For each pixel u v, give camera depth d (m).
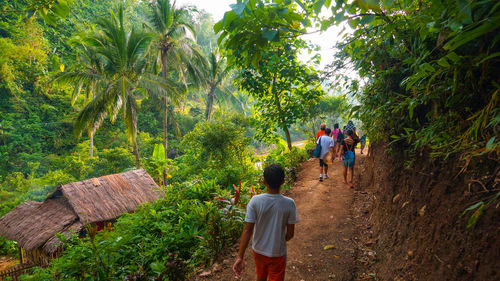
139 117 36.44
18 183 21.39
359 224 4.61
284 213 2.26
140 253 4.59
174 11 19.80
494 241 1.68
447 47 1.19
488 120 1.69
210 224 4.49
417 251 2.48
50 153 29.52
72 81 17.19
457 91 1.84
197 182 8.04
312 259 3.82
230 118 14.05
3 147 25.88
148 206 6.99
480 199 1.90
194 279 3.73
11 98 29.28
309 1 2.17
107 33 15.34
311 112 11.22
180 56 21.42
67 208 10.64
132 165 25.25
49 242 9.15
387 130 3.48
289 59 7.52
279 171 2.29
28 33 30.25
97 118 16.06
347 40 2.50
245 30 1.88
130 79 16.84
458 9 1.07
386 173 3.97
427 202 2.59
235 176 8.17
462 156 2.05
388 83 2.84
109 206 10.80
